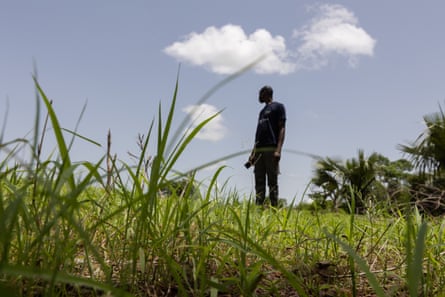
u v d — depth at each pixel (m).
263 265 1.78
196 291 1.28
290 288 1.50
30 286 1.02
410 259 0.86
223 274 1.58
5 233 0.76
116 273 1.47
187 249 1.55
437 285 1.59
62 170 0.94
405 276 1.63
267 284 1.50
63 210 0.82
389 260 2.05
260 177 7.64
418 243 0.86
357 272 1.74
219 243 1.96
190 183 1.51
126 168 1.21
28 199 1.33
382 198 2.41
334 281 1.63
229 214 2.29
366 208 2.48
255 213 2.51
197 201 2.07
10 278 1.02
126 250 1.54
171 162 1.16
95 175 0.92
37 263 1.15
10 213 0.74
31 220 1.05
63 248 1.05
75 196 0.85
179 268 1.26
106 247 1.68
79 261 1.55
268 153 7.52
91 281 0.72
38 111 0.81
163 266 1.42
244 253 1.37
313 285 1.57
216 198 2.21
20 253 1.01
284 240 2.34
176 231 1.35
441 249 2.02
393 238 2.30
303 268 1.70
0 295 0.59
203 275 1.19
